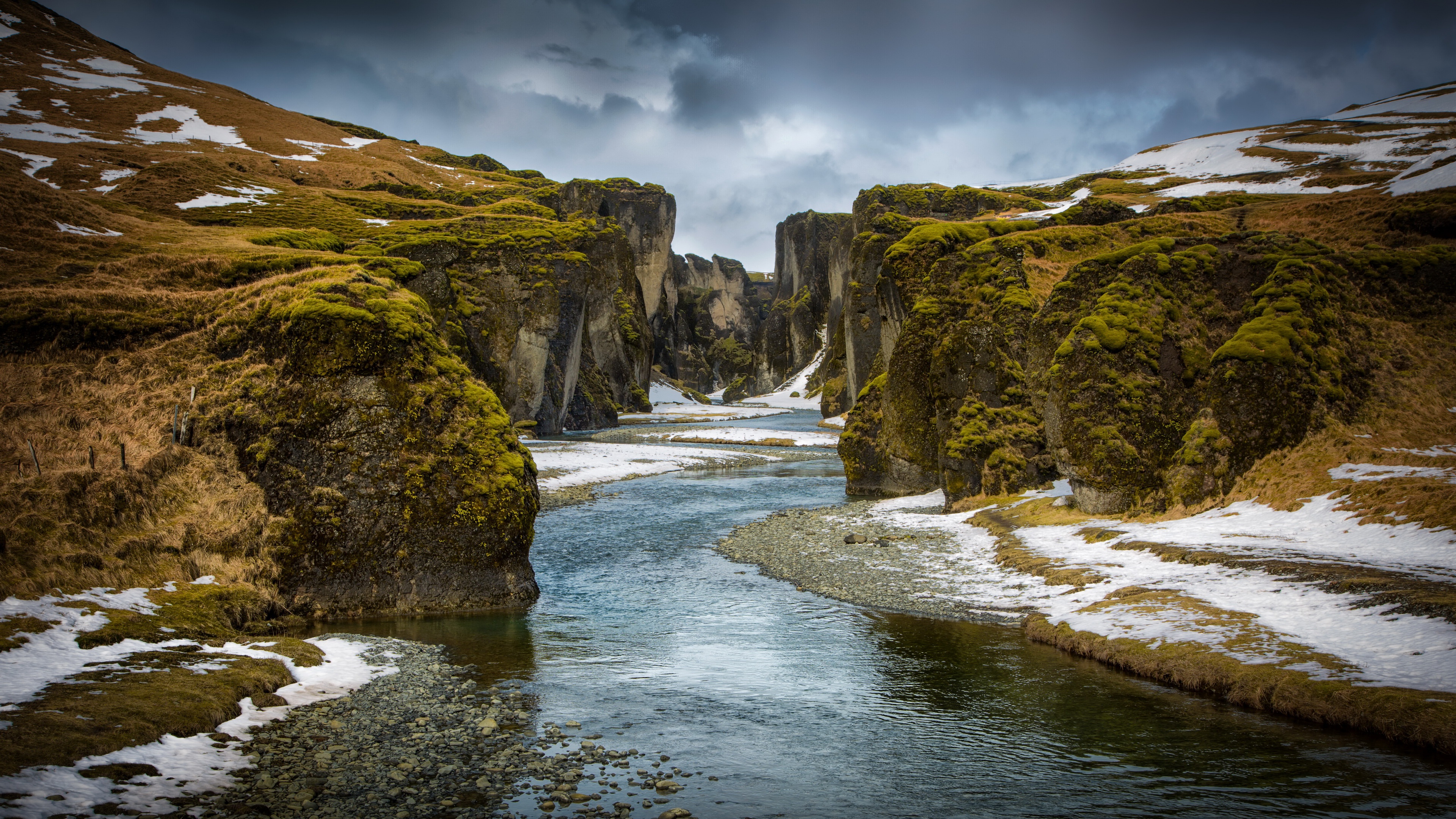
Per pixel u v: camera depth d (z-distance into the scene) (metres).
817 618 22.41
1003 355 39.59
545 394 95.75
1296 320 30.05
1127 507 30.38
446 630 21.56
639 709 15.43
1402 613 16.34
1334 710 13.76
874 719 14.87
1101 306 33.19
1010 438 38.28
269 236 61.16
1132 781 11.98
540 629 21.62
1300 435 28.33
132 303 28.12
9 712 12.18
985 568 27.22
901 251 49.59
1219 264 33.91
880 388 49.75
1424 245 36.25
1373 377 29.77
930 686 16.78
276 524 23.08
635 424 124.06
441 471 24.77
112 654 15.66
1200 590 20.25
